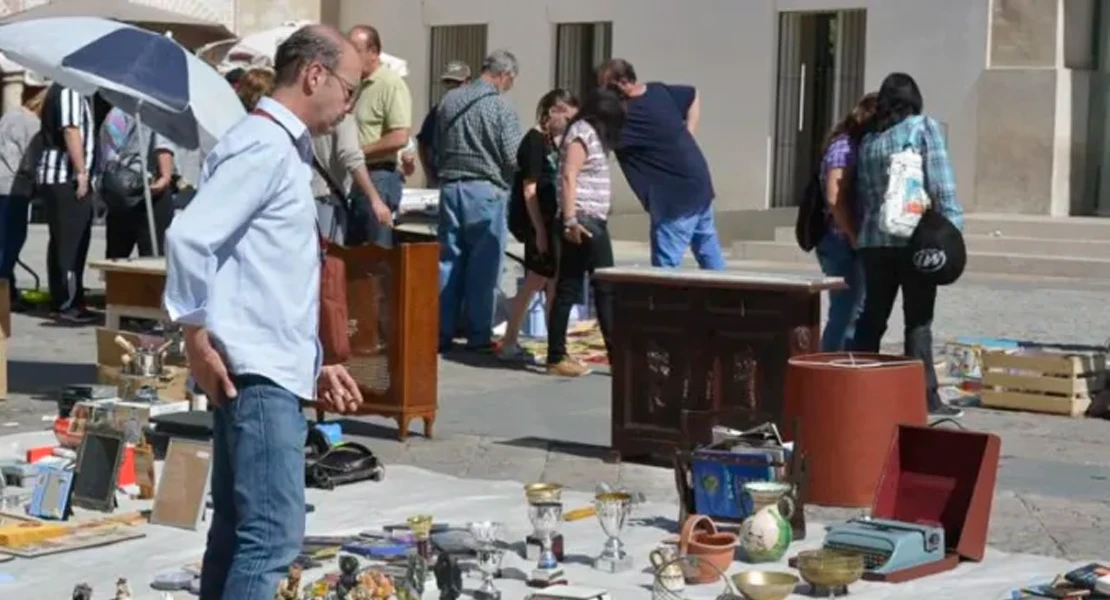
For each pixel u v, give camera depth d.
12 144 25.53
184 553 12.45
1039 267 32.41
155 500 13.20
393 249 16.52
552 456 16.23
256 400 9.17
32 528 12.74
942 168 17.50
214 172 9.07
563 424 17.83
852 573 11.48
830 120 37.88
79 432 15.18
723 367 15.33
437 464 15.85
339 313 9.69
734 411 15.11
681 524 13.18
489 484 14.89
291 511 9.28
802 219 19.47
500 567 11.87
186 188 24.75
